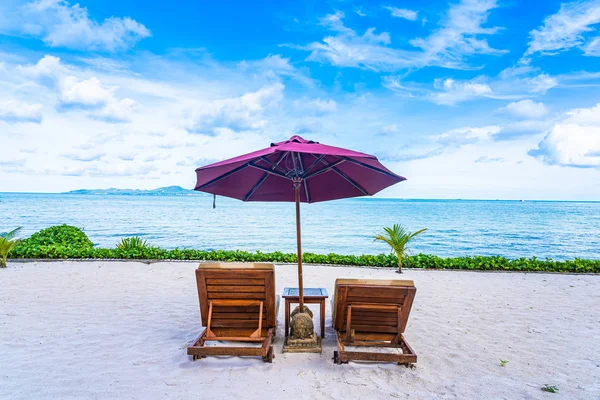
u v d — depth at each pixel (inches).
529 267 379.6
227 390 138.5
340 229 1221.1
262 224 1397.6
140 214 1956.2
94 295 273.3
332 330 210.2
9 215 1786.4
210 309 173.5
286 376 150.7
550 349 184.1
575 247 857.5
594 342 193.9
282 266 395.5
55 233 485.4
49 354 169.5
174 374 151.2
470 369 160.4
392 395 136.6
